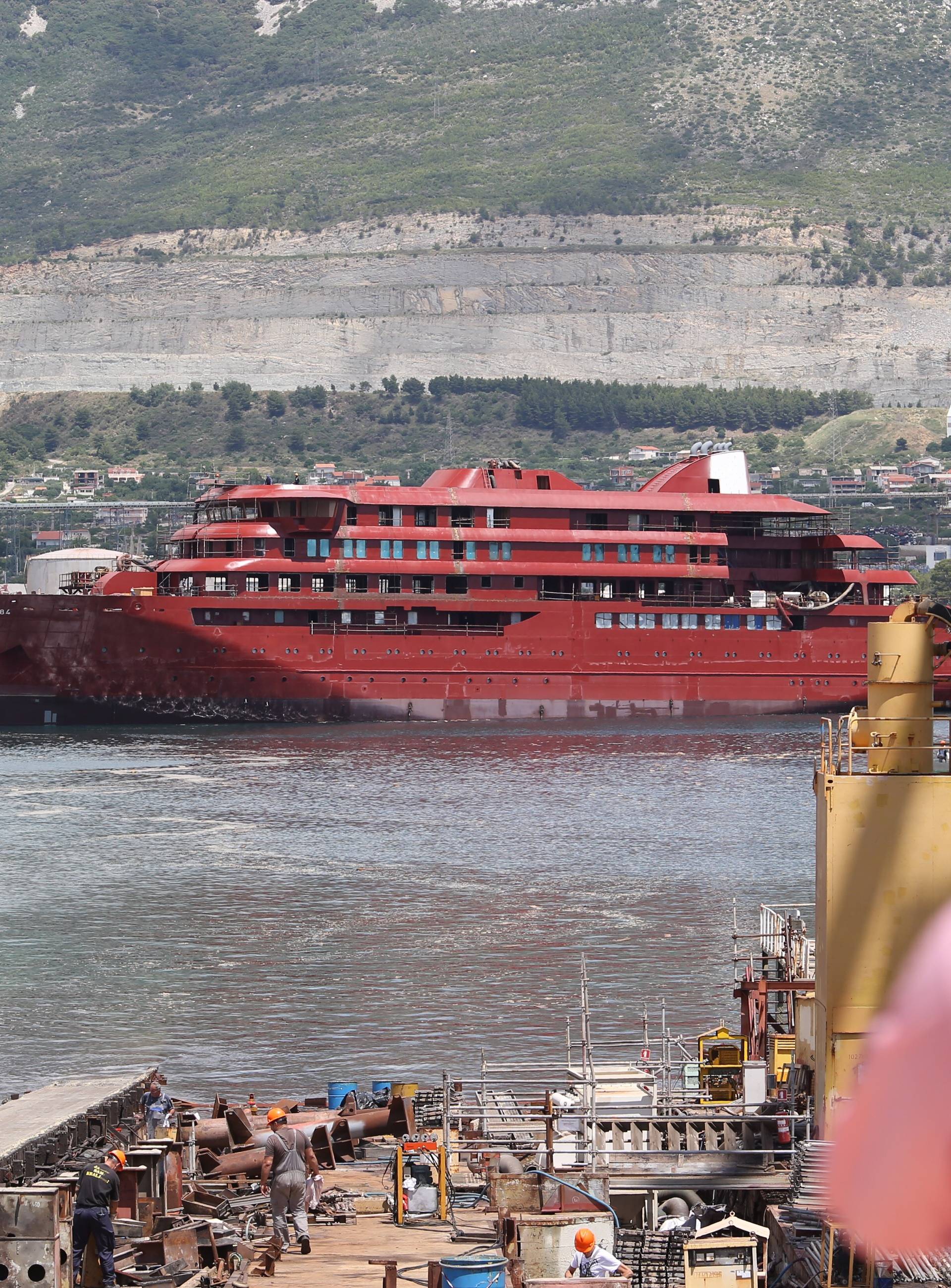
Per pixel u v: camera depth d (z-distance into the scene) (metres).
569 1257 55.69
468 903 154.00
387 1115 80.75
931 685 52.69
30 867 172.62
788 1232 49.75
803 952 82.00
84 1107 78.31
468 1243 60.81
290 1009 114.69
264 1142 76.88
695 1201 60.31
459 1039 106.69
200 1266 58.41
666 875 169.25
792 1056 71.19
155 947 134.75
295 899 155.88
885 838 50.34
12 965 128.38
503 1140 72.19
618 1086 77.75
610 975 124.44
